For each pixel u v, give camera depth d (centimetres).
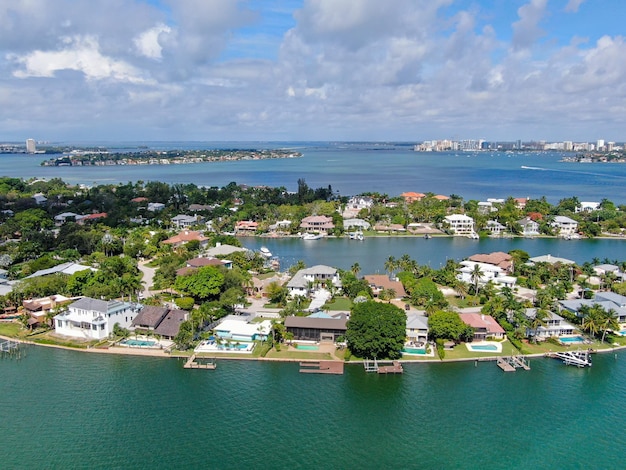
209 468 9388
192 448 9944
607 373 12900
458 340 14475
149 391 11944
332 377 12550
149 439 10206
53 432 10419
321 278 19225
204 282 16712
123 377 12594
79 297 17088
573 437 10388
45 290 17488
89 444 10044
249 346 14025
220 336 14562
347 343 13912
